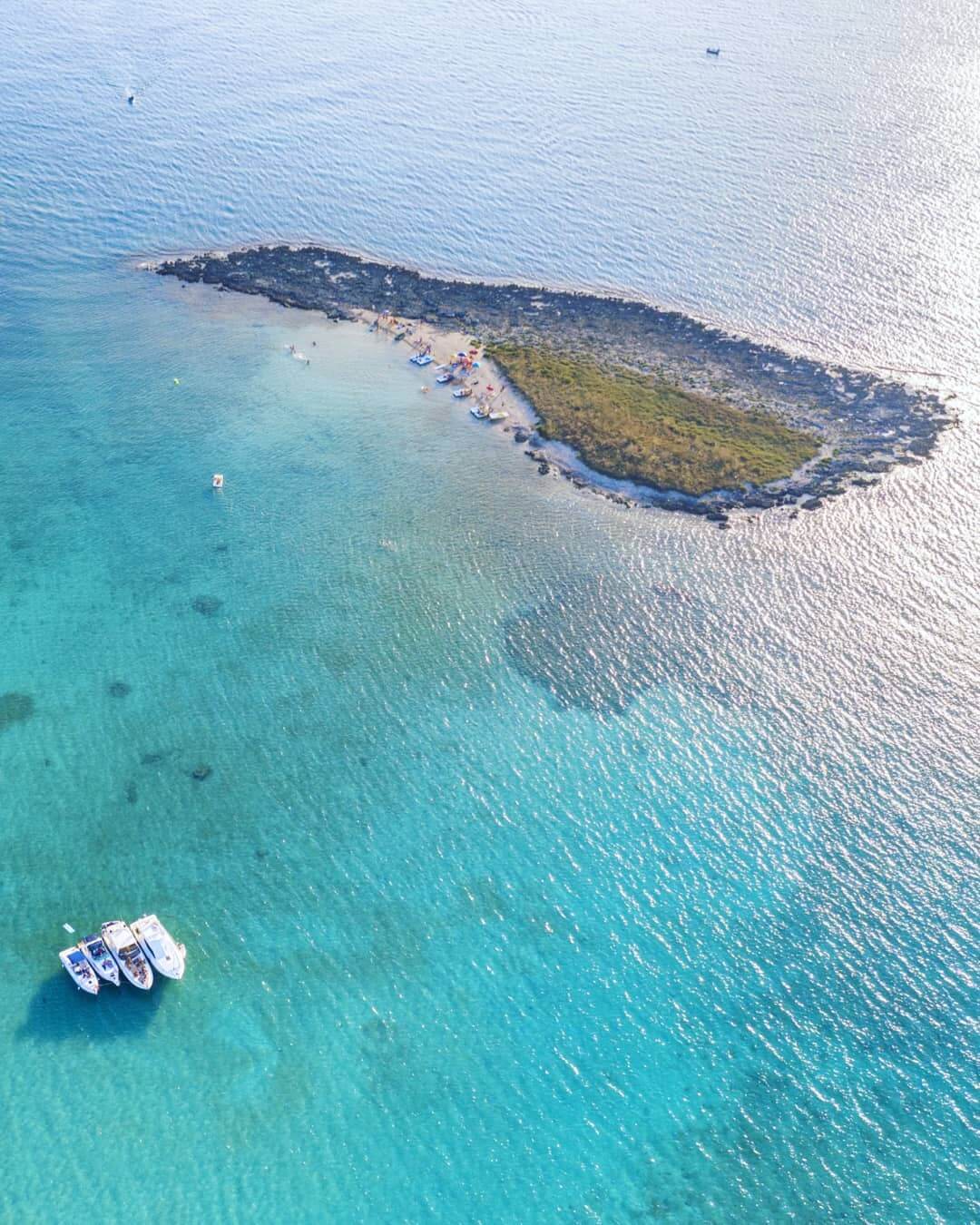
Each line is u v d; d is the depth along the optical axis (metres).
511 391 111.75
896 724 75.88
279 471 98.81
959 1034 57.78
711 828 68.19
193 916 61.25
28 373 110.56
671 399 110.56
